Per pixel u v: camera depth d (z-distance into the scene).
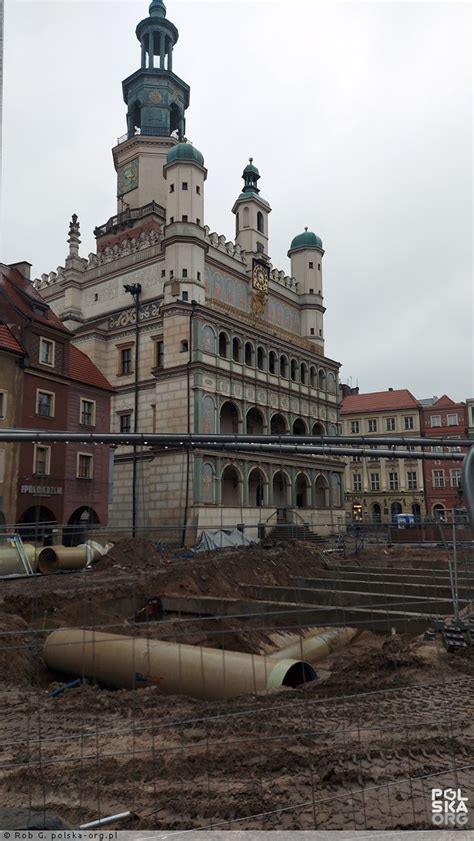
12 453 35.00
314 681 12.73
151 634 17.58
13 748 8.65
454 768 7.22
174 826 6.32
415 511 85.12
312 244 70.50
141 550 29.56
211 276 56.44
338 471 64.88
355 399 96.81
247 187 65.44
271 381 57.47
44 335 39.12
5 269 43.03
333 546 40.34
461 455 15.66
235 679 12.43
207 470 48.16
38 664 14.74
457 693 10.86
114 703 10.91
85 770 7.72
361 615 19.89
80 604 19.56
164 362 51.22
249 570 28.59
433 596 22.52
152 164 66.31
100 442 15.98
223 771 7.58
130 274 57.41
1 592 21.77
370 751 8.01
